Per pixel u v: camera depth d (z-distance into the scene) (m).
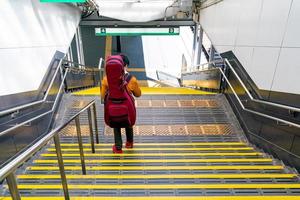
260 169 2.52
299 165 2.42
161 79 12.58
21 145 2.94
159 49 15.49
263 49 3.41
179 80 12.23
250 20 3.94
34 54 3.81
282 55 2.89
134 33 9.23
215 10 6.29
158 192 2.06
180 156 2.94
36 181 2.25
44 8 4.59
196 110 4.62
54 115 4.27
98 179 2.29
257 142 3.37
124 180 2.27
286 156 2.66
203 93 5.62
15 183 1.03
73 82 6.54
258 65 3.54
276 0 3.11
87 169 2.52
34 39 3.88
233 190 2.07
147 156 2.92
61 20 5.88
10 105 2.82
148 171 2.48
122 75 2.43
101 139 3.61
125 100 2.53
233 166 2.58
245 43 4.10
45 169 2.51
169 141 3.58
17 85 3.07
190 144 3.45
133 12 8.25
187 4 7.67
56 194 2.04
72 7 7.25
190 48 12.39
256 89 3.55
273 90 3.05
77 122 2.18
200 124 4.11
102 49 14.77
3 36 2.85
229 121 4.25
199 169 2.52
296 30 2.64
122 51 15.04
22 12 3.48
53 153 3.04
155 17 8.42
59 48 5.47
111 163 2.69
